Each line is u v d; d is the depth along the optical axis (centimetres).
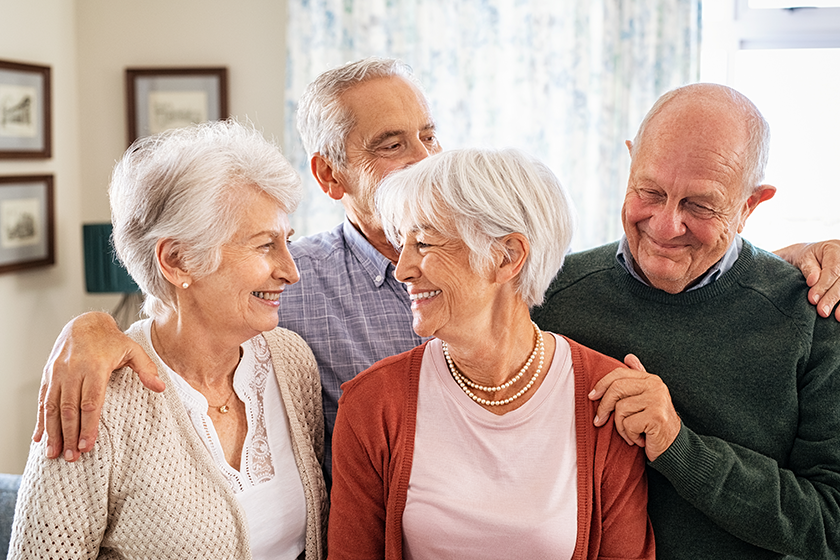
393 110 176
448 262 128
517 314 137
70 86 421
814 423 144
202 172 132
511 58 401
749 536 137
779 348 145
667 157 137
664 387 134
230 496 138
